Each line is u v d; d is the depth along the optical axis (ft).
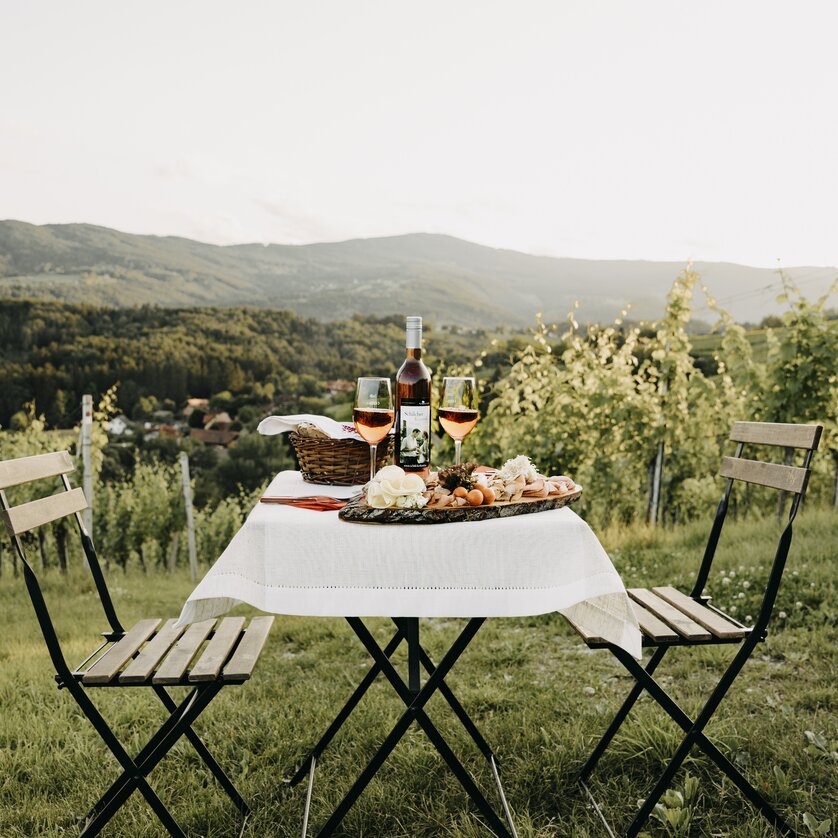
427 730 6.61
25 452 42.98
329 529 5.74
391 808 7.95
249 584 5.70
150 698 11.75
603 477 29.43
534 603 5.71
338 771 8.82
